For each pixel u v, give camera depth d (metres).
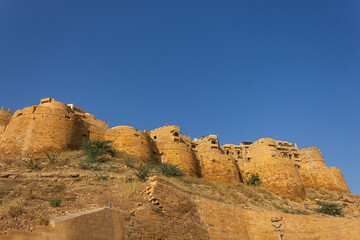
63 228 11.70
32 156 28.70
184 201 21.81
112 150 34.56
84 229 12.50
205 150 46.28
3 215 12.10
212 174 43.16
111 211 14.63
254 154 48.09
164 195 20.03
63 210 14.39
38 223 11.91
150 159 38.19
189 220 20.52
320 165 50.22
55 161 27.11
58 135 31.64
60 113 33.22
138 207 17.25
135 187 20.50
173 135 44.59
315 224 28.83
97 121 38.94
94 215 13.31
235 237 23.52
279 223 27.20
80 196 17.58
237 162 48.97
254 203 31.78
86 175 23.34
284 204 36.19
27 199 15.45
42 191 17.61
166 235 17.25
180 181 30.44
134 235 15.11
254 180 44.72
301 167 50.97
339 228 29.03
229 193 32.47
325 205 35.12
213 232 21.86
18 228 11.26
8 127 32.44
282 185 41.31
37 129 30.66
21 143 29.53
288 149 53.59
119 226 14.59
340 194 45.06
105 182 22.05
